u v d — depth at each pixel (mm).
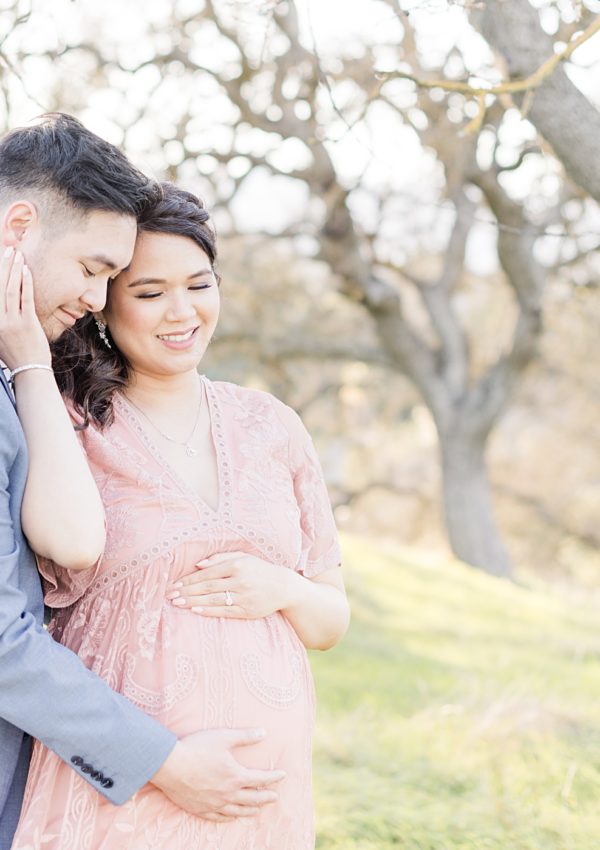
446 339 13820
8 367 1892
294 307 15531
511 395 13594
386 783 3930
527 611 8367
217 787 1834
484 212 10641
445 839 3428
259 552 2014
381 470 21312
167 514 1947
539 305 12406
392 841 3434
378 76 2840
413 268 15477
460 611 8070
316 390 19000
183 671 1887
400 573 9062
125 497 1957
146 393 2098
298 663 2037
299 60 4992
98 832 1815
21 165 1844
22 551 1831
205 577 1945
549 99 2850
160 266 1976
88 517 1835
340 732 4449
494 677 5719
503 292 16938
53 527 1815
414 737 4457
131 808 1821
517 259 11867
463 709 4785
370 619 7359
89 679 1773
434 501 21250
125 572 1922
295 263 15211
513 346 13078
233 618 1965
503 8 2891
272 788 1947
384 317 13305
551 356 16906
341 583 2254
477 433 13750
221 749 1847
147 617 1907
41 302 1883
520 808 3672
